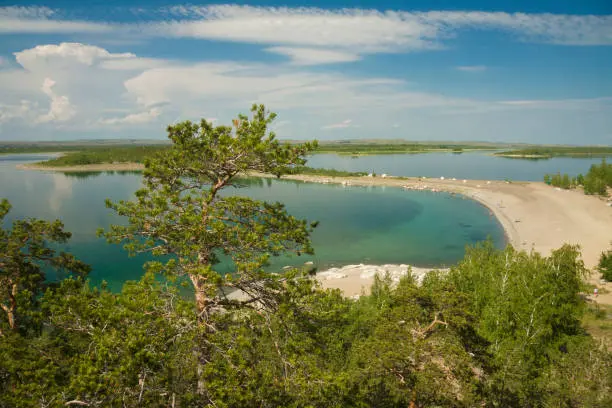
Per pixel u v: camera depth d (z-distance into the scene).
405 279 31.50
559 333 25.05
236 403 11.46
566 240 63.06
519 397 18.97
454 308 18.20
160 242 16.95
